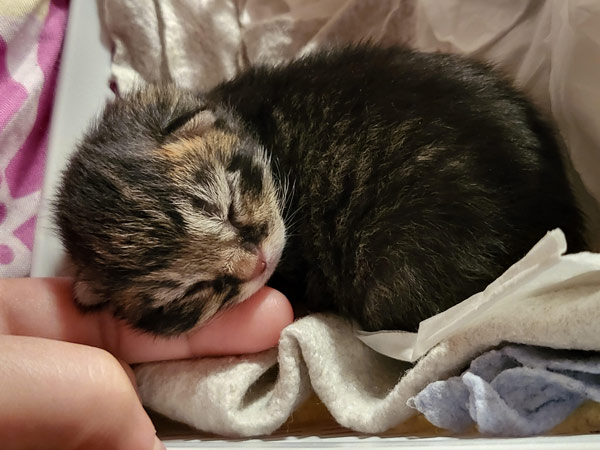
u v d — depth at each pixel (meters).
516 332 0.06
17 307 0.09
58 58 0.12
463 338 0.07
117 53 0.12
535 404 0.06
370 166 0.09
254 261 0.09
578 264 0.06
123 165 0.09
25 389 0.05
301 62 0.11
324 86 0.10
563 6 0.09
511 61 0.10
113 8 0.12
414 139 0.09
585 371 0.06
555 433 0.06
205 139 0.09
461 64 0.10
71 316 0.09
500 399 0.06
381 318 0.09
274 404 0.08
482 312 0.06
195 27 0.13
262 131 0.10
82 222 0.09
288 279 0.10
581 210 0.09
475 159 0.08
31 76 0.11
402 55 0.10
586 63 0.09
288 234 0.10
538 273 0.06
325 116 0.10
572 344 0.06
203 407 0.08
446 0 0.11
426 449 0.06
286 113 0.10
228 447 0.07
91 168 0.09
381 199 0.09
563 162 0.09
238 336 0.09
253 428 0.08
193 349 0.09
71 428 0.05
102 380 0.06
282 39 0.12
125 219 0.09
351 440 0.07
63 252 0.10
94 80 0.12
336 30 0.12
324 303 0.10
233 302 0.09
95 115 0.11
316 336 0.08
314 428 0.08
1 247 0.10
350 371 0.08
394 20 0.12
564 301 0.06
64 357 0.06
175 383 0.08
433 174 0.08
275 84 0.11
